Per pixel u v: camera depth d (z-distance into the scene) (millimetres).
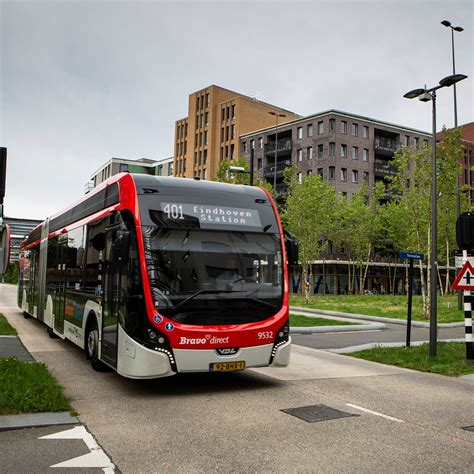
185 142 79500
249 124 72000
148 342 7301
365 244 50875
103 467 4730
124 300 7797
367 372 10047
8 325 16312
